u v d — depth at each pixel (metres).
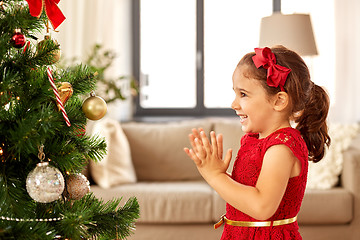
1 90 0.95
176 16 3.94
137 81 3.95
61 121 1.06
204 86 3.96
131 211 1.19
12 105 1.05
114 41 3.69
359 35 3.67
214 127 3.22
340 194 2.65
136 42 3.94
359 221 2.66
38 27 1.14
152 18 3.95
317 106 1.33
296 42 3.11
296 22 3.12
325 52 3.74
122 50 3.80
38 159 1.08
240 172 1.28
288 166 1.17
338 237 2.66
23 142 0.94
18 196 1.00
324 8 3.75
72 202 1.16
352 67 3.68
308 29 3.15
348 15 3.67
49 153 1.07
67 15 3.52
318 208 2.63
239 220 1.26
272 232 1.22
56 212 1.07
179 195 2.65
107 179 2.73
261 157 1.24
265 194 1.15
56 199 1.03
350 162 2.69
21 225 0.97
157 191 2.68
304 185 1.25
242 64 1.25
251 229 1.23
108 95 3.51
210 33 3.94
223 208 2.63
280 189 1.15
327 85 3.74
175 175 3.12
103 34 3.67
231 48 3.94
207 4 3.93
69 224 0.99
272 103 1.22
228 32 3.94
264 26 3.21
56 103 1.06
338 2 3.68
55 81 1.11
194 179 3.14
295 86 1.23
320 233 2.66
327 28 3.75
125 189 2.69
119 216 1.16
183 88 3.98
